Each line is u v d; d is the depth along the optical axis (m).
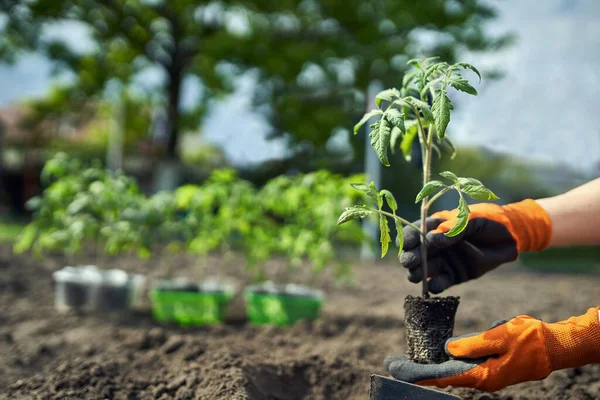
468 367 1.04
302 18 6.10
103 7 6.15
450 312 1.07
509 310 1.97
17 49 6.02
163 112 7.31
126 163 10.07
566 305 2.12
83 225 1.75
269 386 1.27
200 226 1.85
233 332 1.59
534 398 1.20
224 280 2.66
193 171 8.38
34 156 9.88
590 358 1.04
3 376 1.32
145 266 2.98
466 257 1.13
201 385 1.22
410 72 1.12
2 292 2.02
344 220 1.04
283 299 1.68
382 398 1.04
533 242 1.12
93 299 1.75
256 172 7.31
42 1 5.49
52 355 1.43
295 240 1.80
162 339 1.47
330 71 6.23
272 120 6.73
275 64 5.88
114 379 1.27
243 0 5.99
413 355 1.08
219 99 7.14
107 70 6.35
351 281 1.93
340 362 1.33
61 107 7.52
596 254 5.01
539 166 5.95
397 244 1.11
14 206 9.66
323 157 6.88
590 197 1.12
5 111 12.68
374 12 5.89
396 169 6.27
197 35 6.41
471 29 5.76
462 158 6.23
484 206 1.14
